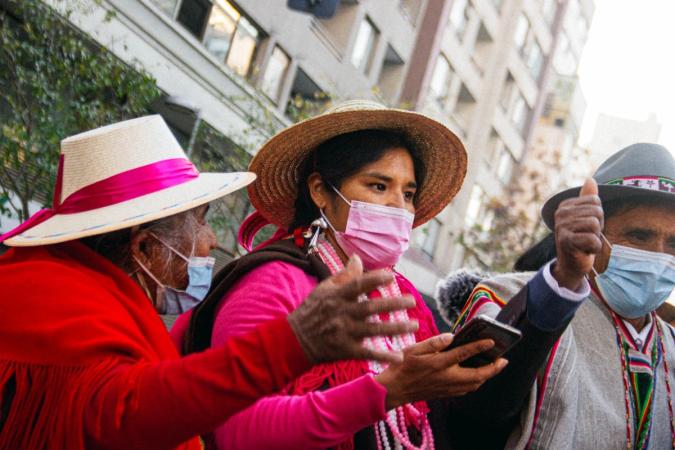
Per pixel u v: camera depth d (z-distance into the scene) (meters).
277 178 2.85
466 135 27.48
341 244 2.64
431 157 2.88
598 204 2.11
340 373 2.32
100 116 10.34
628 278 2.75
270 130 15.37
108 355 1.79
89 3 11.81
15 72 9.74
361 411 1.90
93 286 1.98
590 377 2.69
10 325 1.85
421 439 2.47
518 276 2.86
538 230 24.31
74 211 2.13
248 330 2.19
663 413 2.76
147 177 2.16
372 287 1.54
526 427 2.48
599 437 2.60
